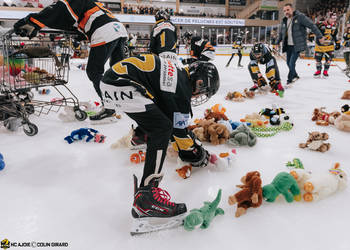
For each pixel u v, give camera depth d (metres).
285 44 4.93
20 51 2.12
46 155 1.93
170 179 1.56
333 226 1.12
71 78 6.29
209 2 23.88
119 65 1.16
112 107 1.18
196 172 1.65
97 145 2.14
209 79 1.31
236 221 1.17
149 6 22.27
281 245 1.02
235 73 7.49
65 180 1.57
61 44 2.42
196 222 1.05
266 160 1.82
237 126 2.31
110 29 2.46
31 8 17.19
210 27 21.39
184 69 1.35
